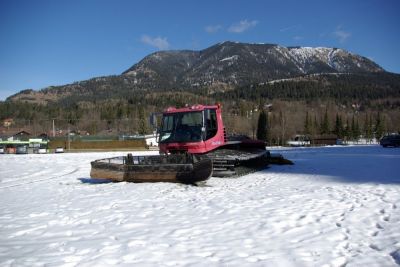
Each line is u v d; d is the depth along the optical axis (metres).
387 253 5.27
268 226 6.77
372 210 7.95
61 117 139.25
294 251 5.40
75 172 20.36
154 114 14.93
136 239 6.07
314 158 26.48
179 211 8.23
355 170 16.83
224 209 8.37
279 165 20.55
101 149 77.56
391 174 14.71
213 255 5.28
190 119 14.31
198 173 12.23
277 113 144.88
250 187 11.98
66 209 8.73
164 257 5.21
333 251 5.39
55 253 5.48
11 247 5.80
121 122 132.50
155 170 12.84
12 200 10.50
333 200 9.25
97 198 10.23
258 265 4.88
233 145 16.23
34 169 22.97
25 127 132.25
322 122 130.00
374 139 130.50
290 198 9.67
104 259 5.17
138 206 8.89
